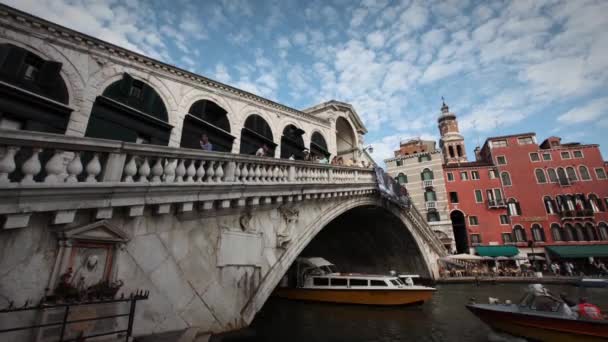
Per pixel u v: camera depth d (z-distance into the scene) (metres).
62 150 4.21
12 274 3.78
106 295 4.41
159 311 5.29
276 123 13.95
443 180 32.44
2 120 6.16
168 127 9.09
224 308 6.47
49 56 6.96
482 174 32.00
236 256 7.00
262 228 7.94
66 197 4.18
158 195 5.33
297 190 9.15
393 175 35.03
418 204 32.84
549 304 8.73
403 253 23.44
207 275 6.27
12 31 6.48
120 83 8.20
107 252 4.74
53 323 3.71
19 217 3.79
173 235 5.75
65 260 4.22
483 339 9.62
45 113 6.72
